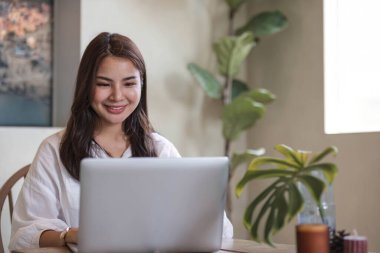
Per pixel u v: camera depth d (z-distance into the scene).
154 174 1.63
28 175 2.23
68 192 2.20
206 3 4.26
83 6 3.67
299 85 4.11
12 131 3.39
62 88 3.75
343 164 3.80
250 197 4.41
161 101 4.04
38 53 3.72
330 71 3.97
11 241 2.12
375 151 3.61
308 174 1.63
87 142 2.22
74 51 3.68
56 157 2.23
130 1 3.88
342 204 3.80
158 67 4.02
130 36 3.89
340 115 3.98
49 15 3.76
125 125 2.30
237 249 1.94
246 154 3.89
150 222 1.64
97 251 1.62
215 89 4.06
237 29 4.21
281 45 4.24
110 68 2.14
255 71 4.41
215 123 4.32
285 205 1.59
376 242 3.59
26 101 3.68
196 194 1.68
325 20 3.97
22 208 2.18
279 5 4.26
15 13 3.63
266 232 1.60
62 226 2.11
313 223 1.71
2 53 3.59
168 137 4.07
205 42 4.26
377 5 3.79
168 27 4.07
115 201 1.61
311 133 4.03
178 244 1.69
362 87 3.87
